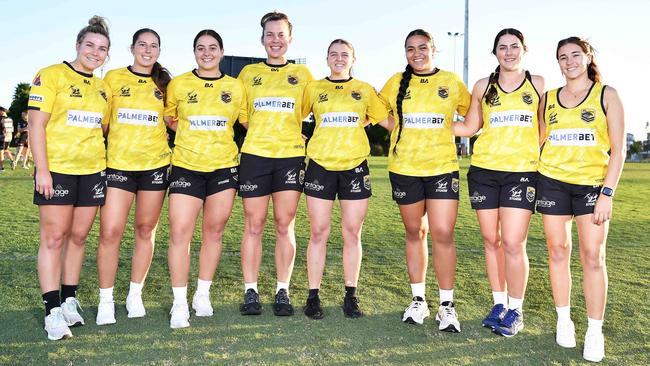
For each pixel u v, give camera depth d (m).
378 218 8.16
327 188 3.93
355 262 3.94
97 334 3.44
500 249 3.76
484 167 3.67
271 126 3.89
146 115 3.71
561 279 3.42
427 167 3.78
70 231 3.60
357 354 3.17
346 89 3.95
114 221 3.64
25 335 3.39
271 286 4.59
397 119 3.94
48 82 3.37
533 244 6.40
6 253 5.47
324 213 3.93
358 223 3.94
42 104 3.33
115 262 3.72
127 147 3.66
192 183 3.72
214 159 3.75
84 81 3.51
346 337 3.44
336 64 3.92
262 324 3.66
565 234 3.41
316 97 3.96
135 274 3.80
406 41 3.89
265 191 3.89
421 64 3.86
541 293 4.40
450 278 3.77
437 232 3.74
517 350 3.28
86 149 3.49
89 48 3.48
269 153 3.87
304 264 5.36
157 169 3.74
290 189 3.89
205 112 3.75
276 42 3.91
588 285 3.28
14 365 2.94
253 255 3.94
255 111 3.92
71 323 3.54
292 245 4.01
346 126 3.88
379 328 3.62
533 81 3.65
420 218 3.86
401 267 5.22
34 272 4.79
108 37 3.56
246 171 3.88
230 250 5.88
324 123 3.92
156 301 4.13
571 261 5.50
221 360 3.05
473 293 4.41
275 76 3.97
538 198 3.49
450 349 3.28
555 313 3.95
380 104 4.07
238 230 6.98
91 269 4.99
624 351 3.26
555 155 3.41
